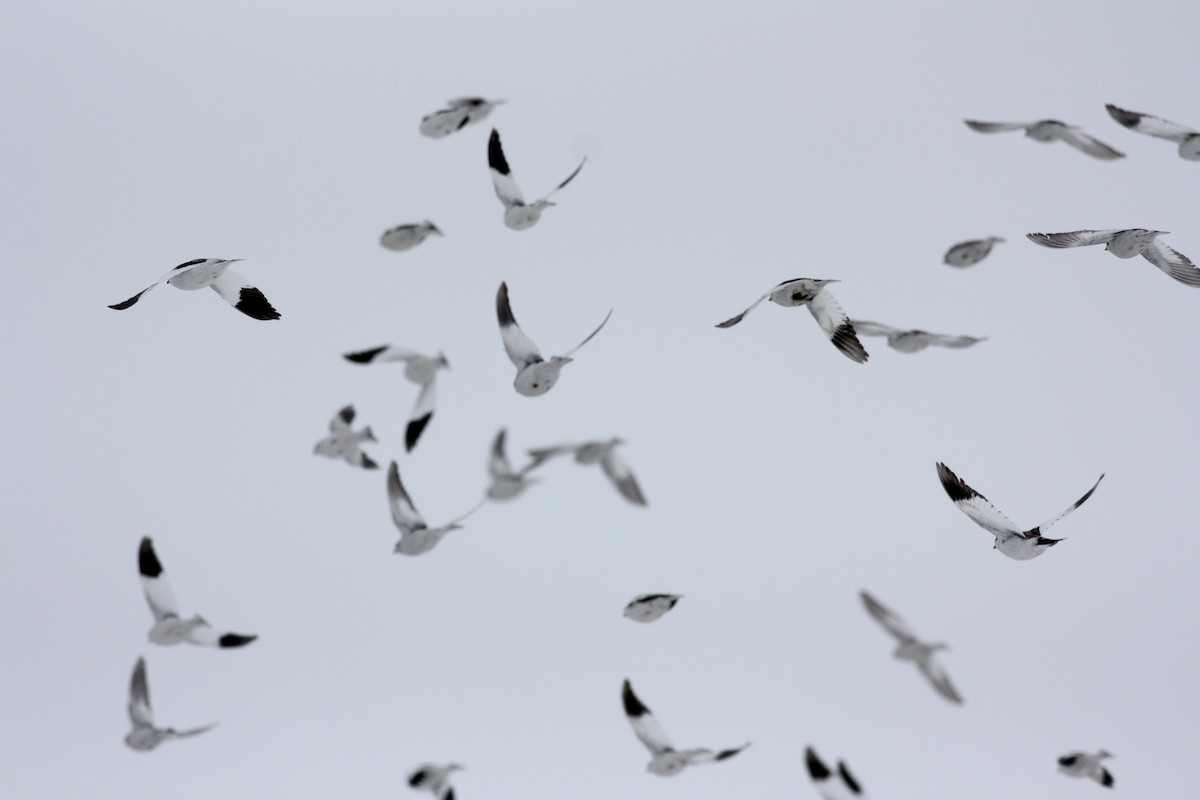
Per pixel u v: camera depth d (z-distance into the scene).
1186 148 20.88
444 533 19.28
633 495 17.80
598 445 17.86
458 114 20.67
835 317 17.92
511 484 18.16
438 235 21.47
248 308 19.66
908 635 18.38
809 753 20.92
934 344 21.42
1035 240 19.23
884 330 21.47
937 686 18.22
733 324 17.94
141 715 19.83
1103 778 21.03
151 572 19.58
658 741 20.33
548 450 17.91
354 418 21.56
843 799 20.69
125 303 19.02
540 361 19.19
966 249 22.75
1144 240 18.84
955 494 18.03
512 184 21.36
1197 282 18.64
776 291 17.88
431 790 19.86
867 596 18.67
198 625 19.70
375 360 20.02
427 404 20.48
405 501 19.48
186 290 19.44
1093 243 19.08
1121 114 21.11
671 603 19.58
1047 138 21.72
